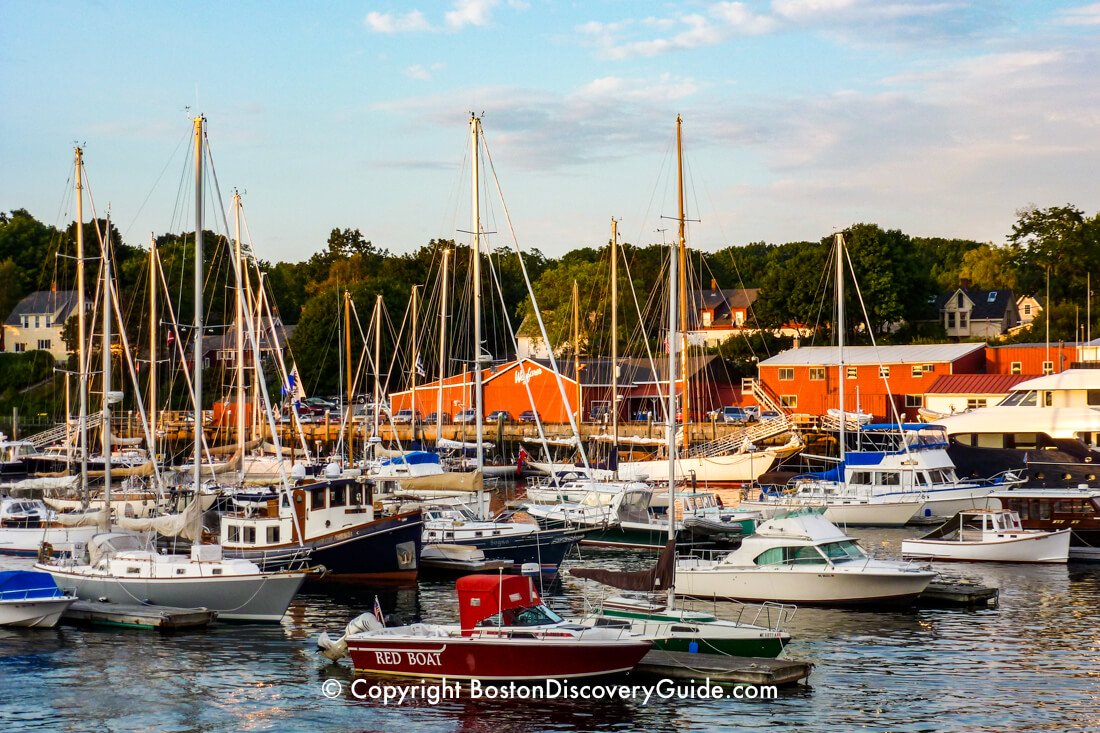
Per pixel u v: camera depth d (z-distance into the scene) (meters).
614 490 96.06
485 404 174.25
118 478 117.94
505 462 150.88
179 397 170.75
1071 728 42.66
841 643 55.09
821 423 137.25
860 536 91.12
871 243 198.50
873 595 62.78
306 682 48.88
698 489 120.12
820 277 196.25
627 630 50.38
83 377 82.75
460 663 47.69
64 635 57.16
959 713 44.41
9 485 90.62
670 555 53.47
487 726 43.41
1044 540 78.56
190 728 43.47
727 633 50.56
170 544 74.25
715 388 186.25
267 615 59.75
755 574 64.25
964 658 52.31
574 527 83.25
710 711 44.81
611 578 53.91
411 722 43.97
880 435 127.62
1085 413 110.75
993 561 79.12
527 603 49.75
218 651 53.91
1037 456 104.69
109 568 62.25
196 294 70.31
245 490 89.38
